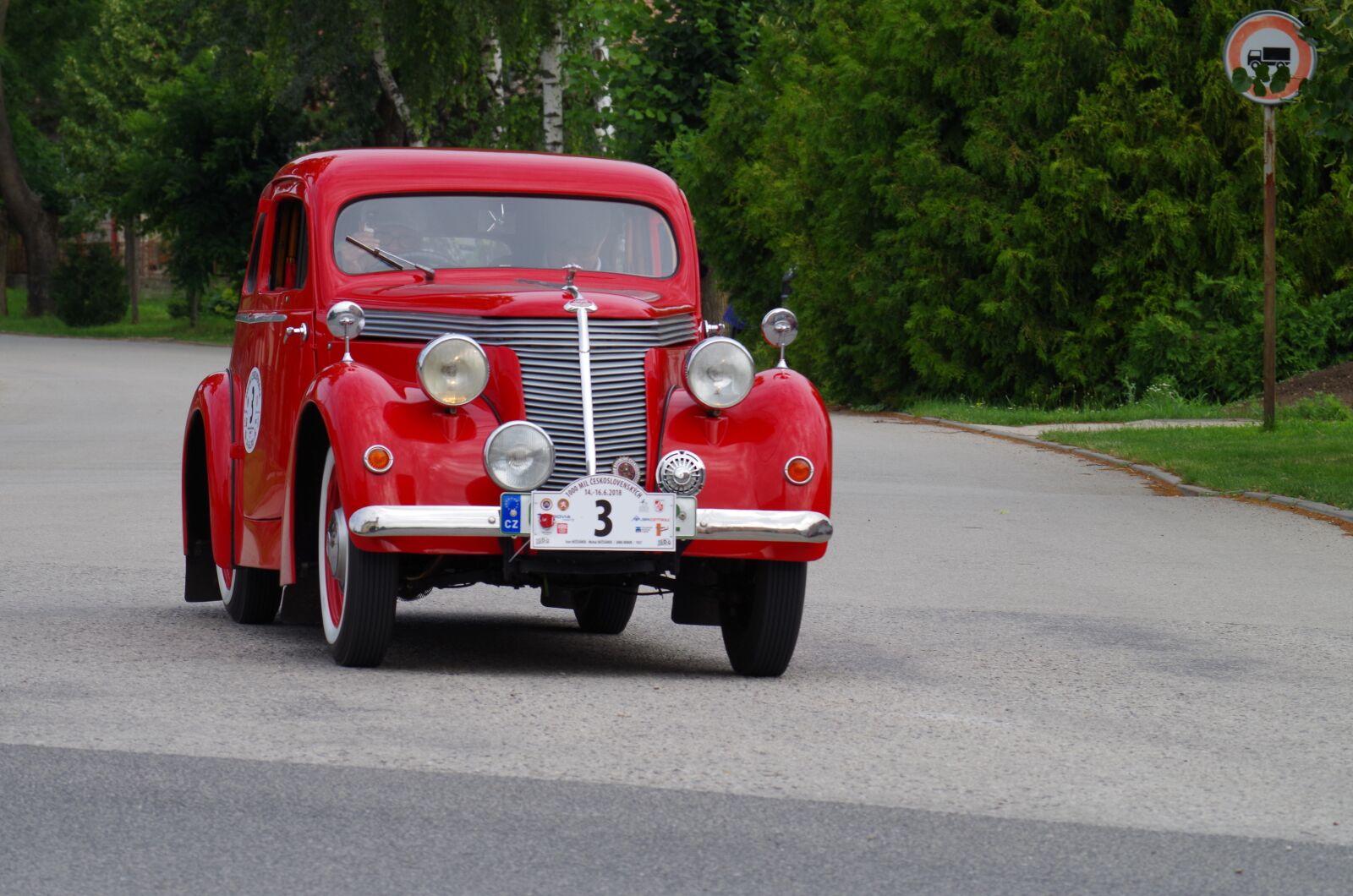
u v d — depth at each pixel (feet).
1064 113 174.60
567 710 44.47
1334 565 76.89
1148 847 33.01
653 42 266.57
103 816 33.71
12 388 210.59
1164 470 116.26
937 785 37.35
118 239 539.29
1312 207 173.17
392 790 35.83
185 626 58.65
